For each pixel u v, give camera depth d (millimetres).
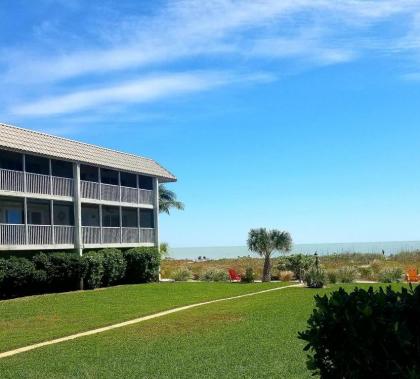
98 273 29203
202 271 39156
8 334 15359
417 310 4750
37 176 27562
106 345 13086
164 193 47219
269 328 14781
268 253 37031
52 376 9953
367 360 4613
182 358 11109
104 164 31906
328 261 54406
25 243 26547
